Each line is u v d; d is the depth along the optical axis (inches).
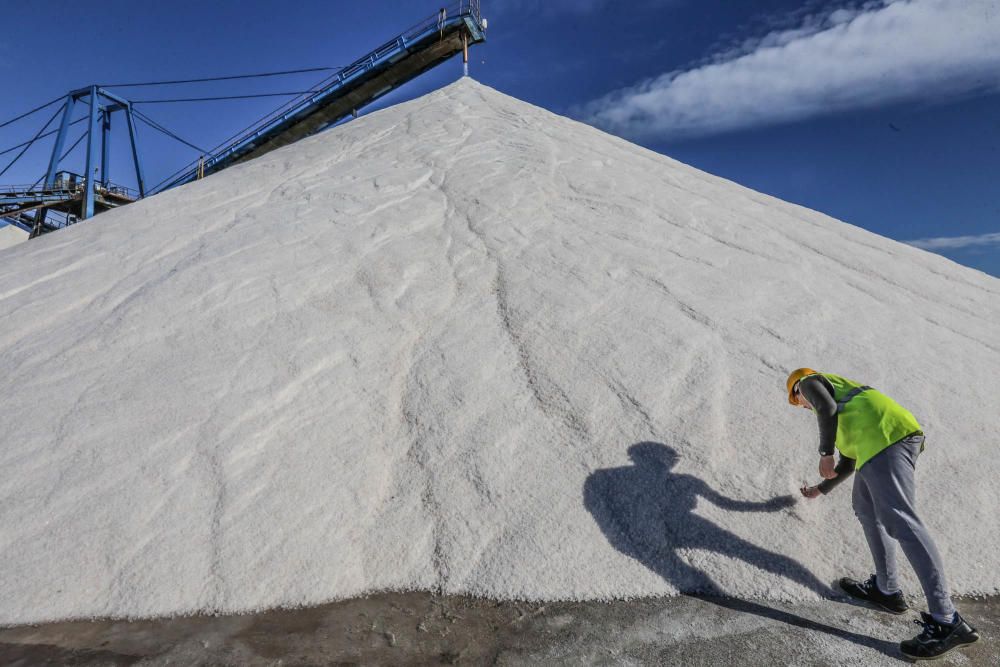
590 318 200.1
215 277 230.1
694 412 158.1
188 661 99.2
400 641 103.6
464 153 370.0
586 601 113.0
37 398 173.2
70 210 1045.8
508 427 157.2
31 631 107.4
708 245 257.0
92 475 143.5
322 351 187.5
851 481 135.2
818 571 116.8
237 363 182.5
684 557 121.5
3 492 139.5
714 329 193.5
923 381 170.9
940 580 94.7
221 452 149.9
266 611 111.9
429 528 131.1
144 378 178.5
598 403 163.0
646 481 138.9
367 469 147.1
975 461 140.2
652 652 99.4
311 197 311.3
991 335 211.5
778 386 166.2
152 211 327.6
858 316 208.5
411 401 169.3
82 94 1024.2
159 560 121.9
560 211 283.1
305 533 128.7
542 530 128.5
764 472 138.6
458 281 226.8
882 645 99.3
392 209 289.0
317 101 845.2
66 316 227.5
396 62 777.6
